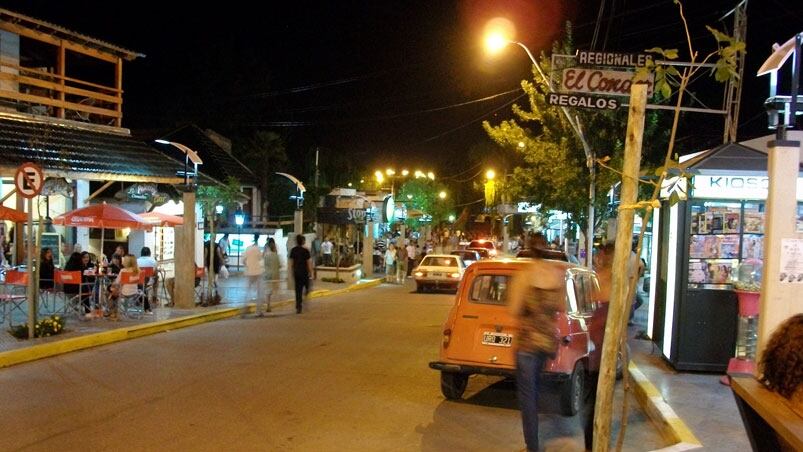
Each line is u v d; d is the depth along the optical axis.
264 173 44.44
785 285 7.53
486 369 8.64
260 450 7.06
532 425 6.80
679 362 10.34
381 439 7.60
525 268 7.12
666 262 11.98
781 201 7.56
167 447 7.07
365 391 9.75
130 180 20.56
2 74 19.55
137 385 9.76
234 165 34.56
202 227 26.88
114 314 15.32
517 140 22.42
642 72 4.76
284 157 45.81
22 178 12.30
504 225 49.50
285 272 30.78
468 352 8.77
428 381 10.48
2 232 21.31
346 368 11.28
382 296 25.27
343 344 13.64
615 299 4.86
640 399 9.34
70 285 15.62
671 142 4.73
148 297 16.75
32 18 20.08
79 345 12.59
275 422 8.10
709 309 10.28
